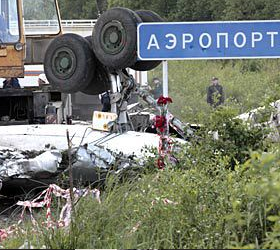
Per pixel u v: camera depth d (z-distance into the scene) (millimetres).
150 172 19266
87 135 23391
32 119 30078
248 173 14234
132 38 22125
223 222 14344
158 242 14305
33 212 18609
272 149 19172
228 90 65250
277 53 18797
